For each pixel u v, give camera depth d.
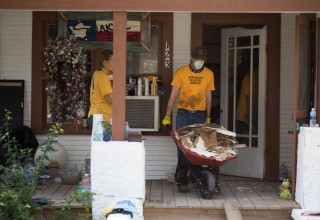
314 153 6.81
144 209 6.91
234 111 9.06
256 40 8.84
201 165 7.33
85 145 8.66
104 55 7.54
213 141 7.22
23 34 8.62
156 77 8.50
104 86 7.48
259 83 8.82
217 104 9.75
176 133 7.51
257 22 8.67
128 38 8.46
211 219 6.91
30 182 6.69
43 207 6.73
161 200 7.19
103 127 6.96
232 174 9.09
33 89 8.64
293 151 7.21
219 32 9.87
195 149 7.12
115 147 6.70
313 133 6.80
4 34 8.62
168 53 8.64
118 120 6.82
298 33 7.16
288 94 8.76
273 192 7.76
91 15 8.39
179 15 8.62
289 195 7.28
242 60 8.99
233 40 9.07
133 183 6.71
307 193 6.84
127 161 6.71
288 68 8.73
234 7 6.65
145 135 8.66
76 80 7.76
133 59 8.68
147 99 8.37
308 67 7.68
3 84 8.61
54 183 8.23
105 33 8.41
